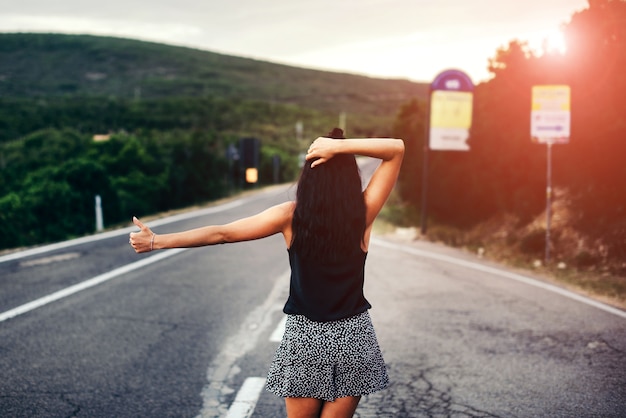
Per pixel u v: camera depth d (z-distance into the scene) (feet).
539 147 44.19
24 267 33.88
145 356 17.72
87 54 640.99
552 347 18.79
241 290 27.73
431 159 61.98
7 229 66.69
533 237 39.70
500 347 18.80
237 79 623.77
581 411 13.71
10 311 23.16
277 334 20.27
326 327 7.86
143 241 7.84
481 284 29.73
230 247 42.98
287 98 576.20
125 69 599.98
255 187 146.51
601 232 36.58
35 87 485.56
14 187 100.22
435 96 53.16
